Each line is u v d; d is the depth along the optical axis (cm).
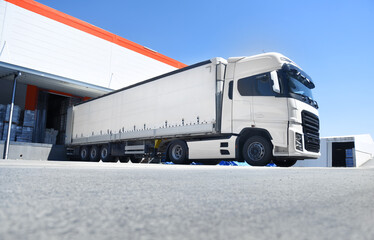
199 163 997
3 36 1664
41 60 1797
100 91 2078
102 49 2094
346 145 2964
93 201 97
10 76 1814
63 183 157
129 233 55
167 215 76
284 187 163
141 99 1066
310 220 72
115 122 1198
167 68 2492
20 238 47
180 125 886
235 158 767
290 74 732
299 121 710
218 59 813
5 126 1814
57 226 58
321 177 255
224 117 786
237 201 106
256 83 755
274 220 71
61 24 1906
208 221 69
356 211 87
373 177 259
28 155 1816
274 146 711
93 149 1380
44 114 2150
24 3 1758
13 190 118
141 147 1062
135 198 109
